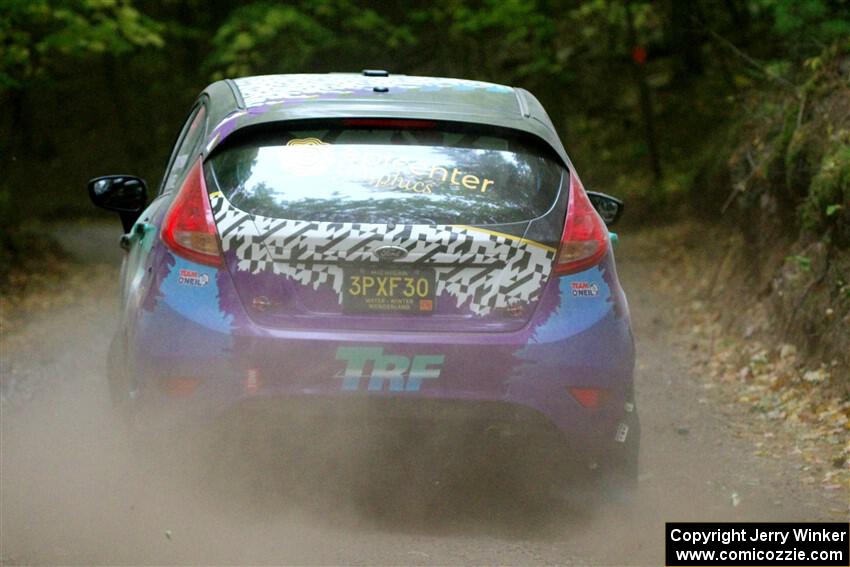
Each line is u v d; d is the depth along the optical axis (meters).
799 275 29.91
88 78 102.06
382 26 69.56
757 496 19.70
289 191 16.67
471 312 16.38
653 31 76.94
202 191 16.89
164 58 94.31
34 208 87.38
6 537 16.03
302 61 67.31
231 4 79.56
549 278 16.64
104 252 63.94
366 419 16.16
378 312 16.23
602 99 82.56
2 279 48.22
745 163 37.94
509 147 17.48
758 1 37.81
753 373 29.31
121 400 19.25
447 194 16.77
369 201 16.56
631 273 49.94
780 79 35.78
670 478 21.00
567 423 16.48
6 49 55.88
